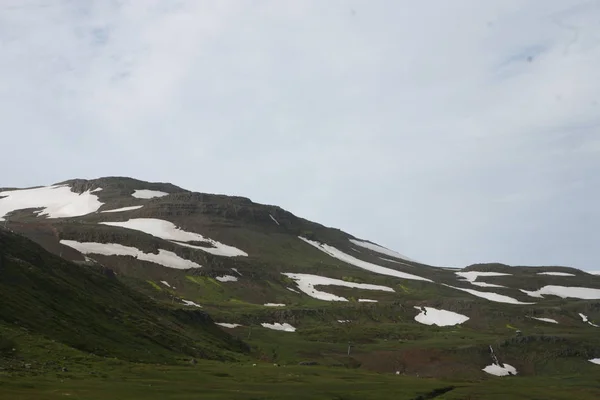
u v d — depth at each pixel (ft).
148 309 408.46
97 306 321.52
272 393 216.95
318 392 240.32
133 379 202.18
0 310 237.45
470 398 292.40
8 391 142.51
